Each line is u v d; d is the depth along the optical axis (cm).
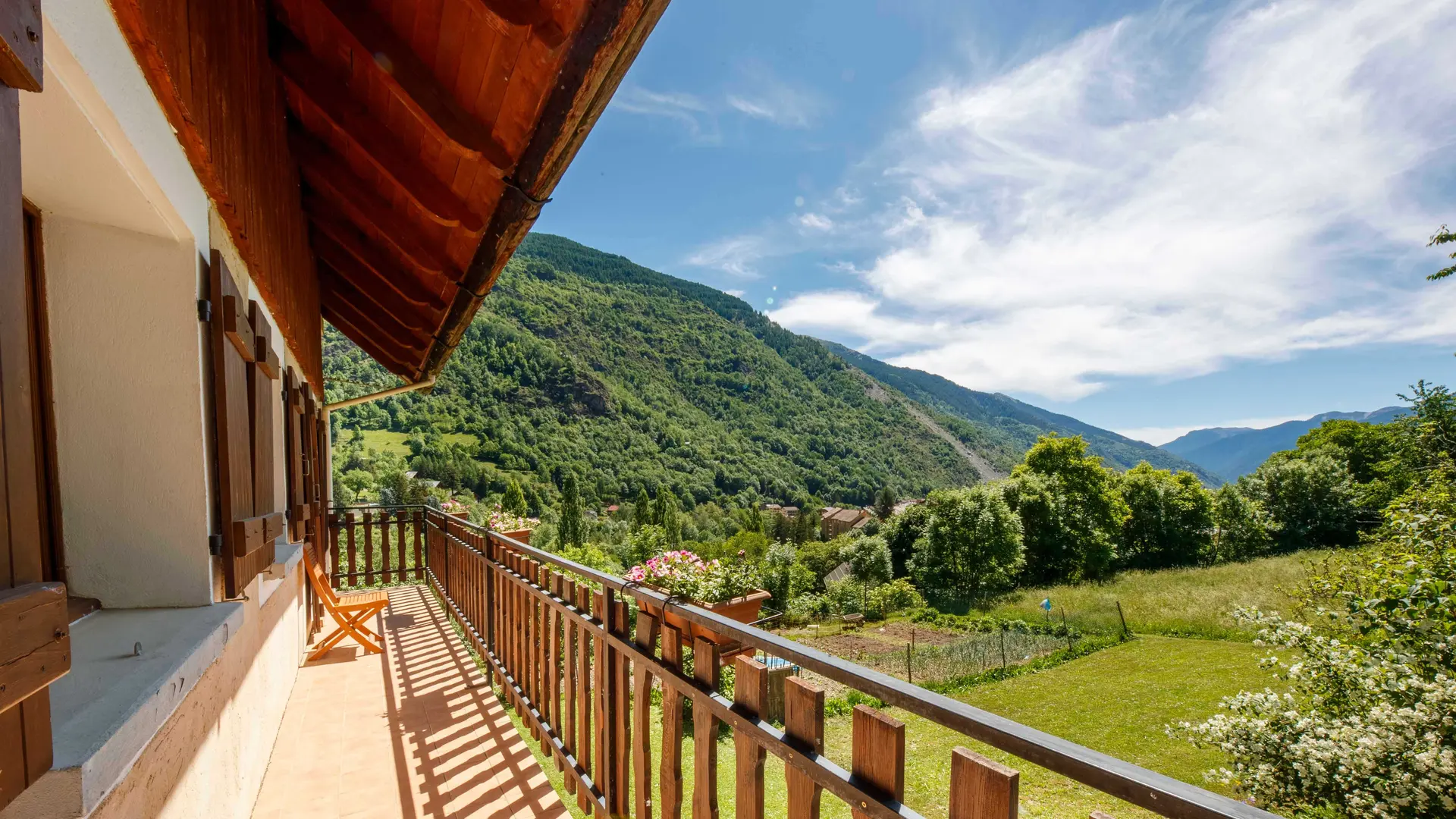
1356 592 464
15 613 68
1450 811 329
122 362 171
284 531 349
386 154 252
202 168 172
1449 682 346
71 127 118
